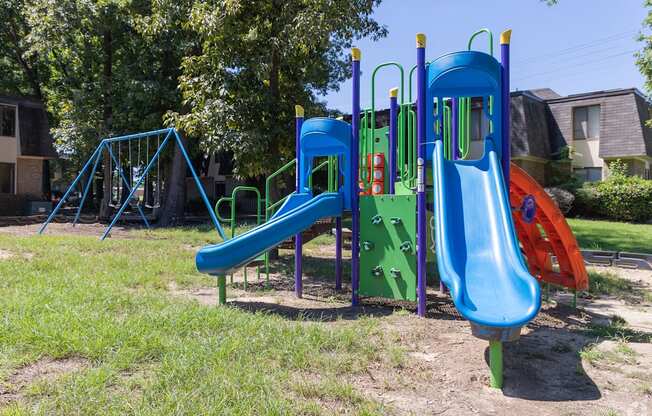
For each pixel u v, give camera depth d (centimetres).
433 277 853
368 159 788
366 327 468
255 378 316
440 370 371
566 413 304
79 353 355
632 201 1953
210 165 3612
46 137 2508
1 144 2373
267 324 448
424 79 562
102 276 684
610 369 387
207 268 557
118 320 430
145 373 325
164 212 2008
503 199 484
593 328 518
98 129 1947
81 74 2297
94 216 2394
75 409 266
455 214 498
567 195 2016
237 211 3253
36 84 2781
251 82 954
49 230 1556
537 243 680
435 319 534
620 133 2145
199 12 911
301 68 1066
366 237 614
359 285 617
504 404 316
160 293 598
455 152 678
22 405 268
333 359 368
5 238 1134
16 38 2581
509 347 436
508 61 549
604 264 1055
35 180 2536
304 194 709
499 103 548
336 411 285
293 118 995
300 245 668
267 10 933
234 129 907
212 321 443
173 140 2005
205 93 926
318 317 532
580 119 2269
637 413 306
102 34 2011
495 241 456
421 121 560
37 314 439
